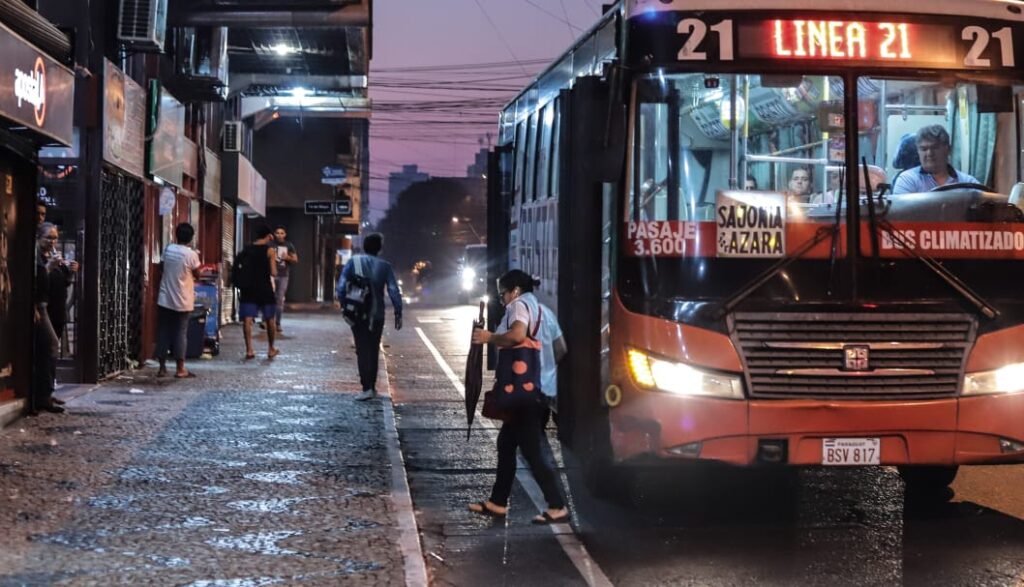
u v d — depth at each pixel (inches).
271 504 308.5
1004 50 302.0
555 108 367.6
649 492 350.9
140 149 618.2
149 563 249.4
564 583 255.0
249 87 1064.2
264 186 1386.6
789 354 280.4
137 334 638.5
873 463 281.0
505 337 303.3
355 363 693.9
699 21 294.5
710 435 279.6
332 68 1028.5
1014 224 292.5
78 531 275.1
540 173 393.1
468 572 263.7
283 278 920.3
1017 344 286.5
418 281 2340.1
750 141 293.6
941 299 286.8
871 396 281.0
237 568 247.1
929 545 285.6
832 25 295.9
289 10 627.8
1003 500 338.3
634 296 288.7
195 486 327.9
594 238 305.3
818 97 294.5
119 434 408.5
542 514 311.9
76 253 537.3
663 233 288.7
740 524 309.7
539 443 309.0
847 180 289.4
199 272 712.4
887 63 295.7
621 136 284.7
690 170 291.6
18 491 315.9
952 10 301.0
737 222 286.5
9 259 424.8
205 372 620.7
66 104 439.2
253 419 453.4
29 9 390.0
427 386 623.5
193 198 842.8
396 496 321.7
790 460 280.1
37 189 439.2
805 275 285.6
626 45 294.8
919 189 295.9
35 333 444.8
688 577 258.2
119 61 569.3
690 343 281.7
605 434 296.8
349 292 518.0
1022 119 301.9
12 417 423.8
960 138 299.1
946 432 282.2
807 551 280.5
